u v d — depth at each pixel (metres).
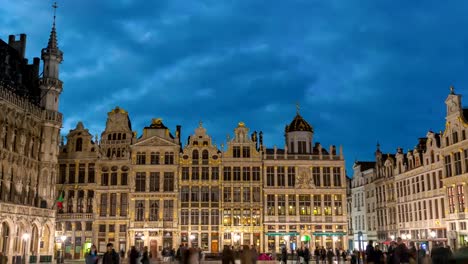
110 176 85.25
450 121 69.44
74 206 84.06
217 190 85.94
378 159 94.50
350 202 108.50
